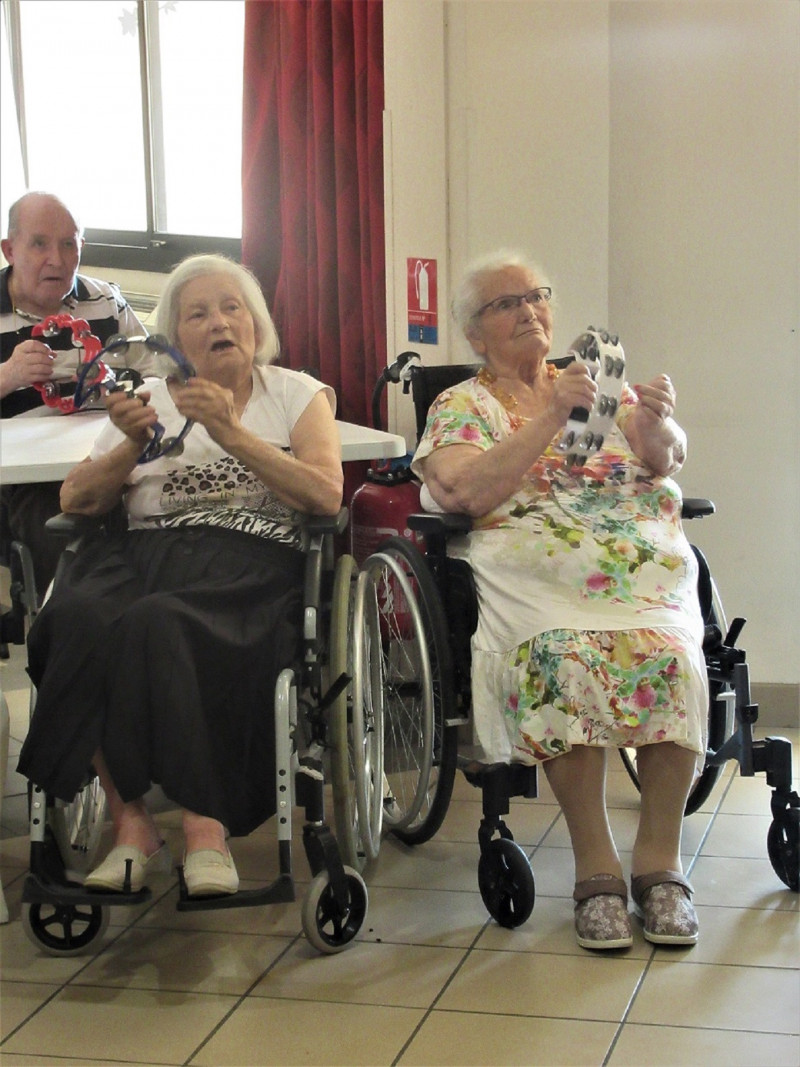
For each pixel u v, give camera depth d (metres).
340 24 3.48
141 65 4.32
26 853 2.53
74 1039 1.84
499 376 2.46
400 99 3.15
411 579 2.72
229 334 2.24
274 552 2.19
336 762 2.22
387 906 2.28
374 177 3.49
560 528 2.27
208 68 4.33
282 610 2.08
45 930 2.09
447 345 3.20
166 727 1.92
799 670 3.23
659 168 3.13
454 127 3.11
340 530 2.15
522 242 3.13
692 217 3.14
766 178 3.10
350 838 2.26
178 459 2.25
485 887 2.18
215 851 1.93
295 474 2.13
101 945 2.14
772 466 3.19
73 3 4.39
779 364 3.16
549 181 3.10
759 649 3.25
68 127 4.50
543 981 1.98
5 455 2.31
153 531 2.23
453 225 3.15
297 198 3.70
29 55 4.42
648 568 2.25
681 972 2.00
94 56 4.43
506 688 2.18
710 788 2.50
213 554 2.16
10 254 3.01
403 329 3.26
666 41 3.08
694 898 2.26
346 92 3.51
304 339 3.77
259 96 3.76
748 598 3.24
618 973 2.00
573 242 3.11
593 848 2.14
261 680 2.01
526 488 2.34
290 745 1.97
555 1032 1.83
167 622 1.96
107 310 3.12
